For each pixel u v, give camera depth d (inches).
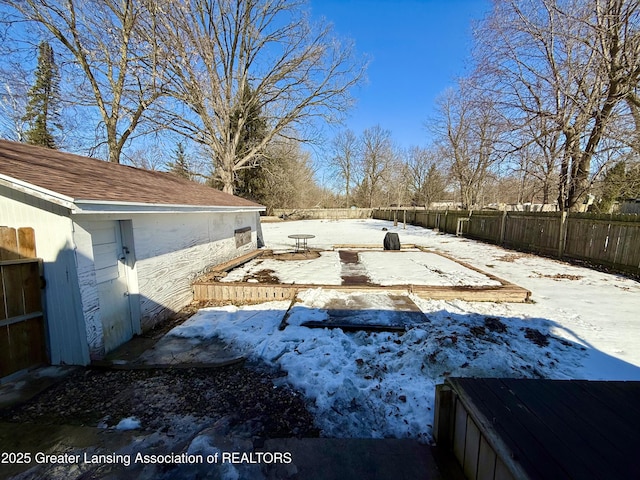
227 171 614.2
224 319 153.7
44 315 109.0
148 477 62.2
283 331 133.7
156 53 388.2
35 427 78.0
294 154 914.7
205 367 107.7
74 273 104.1
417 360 102.6
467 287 186.1
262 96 657.6
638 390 63.8
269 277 214.5
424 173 1471.5
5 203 104.7
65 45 374.9
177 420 80.4
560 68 351.9
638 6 275.7
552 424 52.4
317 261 280.4
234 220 287.6
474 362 100.2
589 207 473.4
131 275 137.3
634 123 324.8
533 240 349.4
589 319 148.5
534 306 166.7
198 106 516.1
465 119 581.9
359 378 97.4
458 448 64.3
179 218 179.5
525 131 391.9
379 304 163.2
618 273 244.4
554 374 99.3
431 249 378.3
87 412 84.1
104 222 124.0
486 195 1144.8
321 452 68.1
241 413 82.7
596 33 308.2
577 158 358.3
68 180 117.3
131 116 429.7
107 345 122.3
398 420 78.5
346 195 1611.7
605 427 51.9
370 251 342.6
